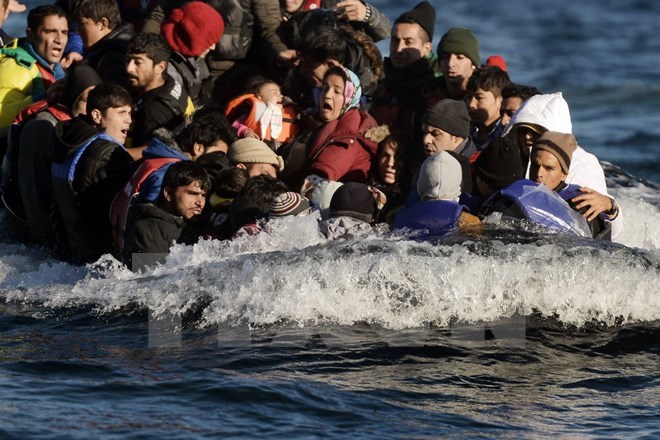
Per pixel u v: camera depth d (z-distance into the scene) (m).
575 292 22.73
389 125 31.19
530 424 18.06
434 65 32.75
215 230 25.52
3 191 30.05
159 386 19.12
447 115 27.73
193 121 27.12
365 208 24.83
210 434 17.28
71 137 26.84
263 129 28.98
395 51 31.38
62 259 28.23
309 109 29.94
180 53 30.17
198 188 24.58
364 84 31.22
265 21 32.56
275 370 19.94
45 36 31.41
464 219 24.20
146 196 25.17
